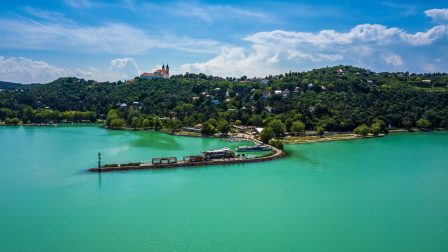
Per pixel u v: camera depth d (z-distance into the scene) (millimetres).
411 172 153250
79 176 146250
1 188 129375
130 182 138500
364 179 142250
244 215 104688
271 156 183000
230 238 90188
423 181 139625
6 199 117750
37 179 141000
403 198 119625
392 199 118625
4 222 99625
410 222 100625
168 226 96938
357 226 97625
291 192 125812
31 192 125000
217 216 103875
